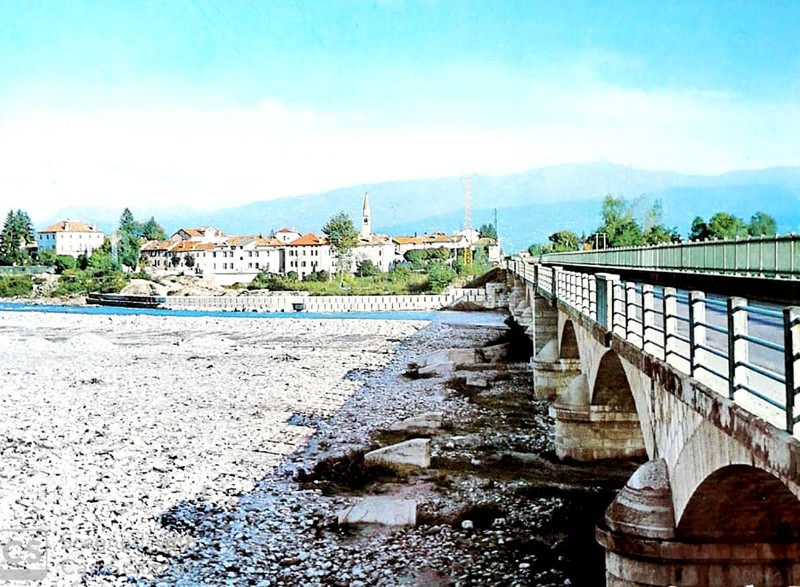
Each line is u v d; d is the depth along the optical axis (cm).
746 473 1390
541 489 3206
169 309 16450
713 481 1459
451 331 10325
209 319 12506
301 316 13862
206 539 2772
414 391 5725
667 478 1739
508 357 7250
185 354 8275
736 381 1261
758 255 3469
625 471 3444
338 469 3597
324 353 8288
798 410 1027
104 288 19825
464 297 14762
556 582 2367
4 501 3156
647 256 5625
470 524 2845
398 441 4181
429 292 16838
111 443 4181
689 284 4075
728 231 8856
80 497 3222
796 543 1642
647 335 1927
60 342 9394
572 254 8569
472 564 2522
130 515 3006
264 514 3017
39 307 17025
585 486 3234
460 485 3325
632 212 13675
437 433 4344
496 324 11338
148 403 5372
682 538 1670
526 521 2872
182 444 4153
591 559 2517
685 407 1577
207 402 5400
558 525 2817
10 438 4300
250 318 12656
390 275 19438
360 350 8538
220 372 6888
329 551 2656
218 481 3453
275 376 6619
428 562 2550
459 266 18938
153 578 2456
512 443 4069
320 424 4644
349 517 2892
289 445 4119
